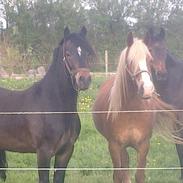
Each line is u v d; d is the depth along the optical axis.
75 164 6.79
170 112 5.82
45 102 5.21
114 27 31.30
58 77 5.19
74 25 30.09
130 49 5.05
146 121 5.20
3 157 5.92
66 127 5.16
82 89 4.96
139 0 33.09
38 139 5.16
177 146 6.32
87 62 4.99
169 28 31.70
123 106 5.21
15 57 17.06
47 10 29.66
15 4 30.28
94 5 32.81
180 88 6.24
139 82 4.80
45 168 5.14
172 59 6.38
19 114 5.26
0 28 29.50
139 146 5.29
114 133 5.30
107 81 6.43
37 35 28.59
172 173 6.60
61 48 5.17
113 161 5.36
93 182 6.14
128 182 5.42
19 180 6.19
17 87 12.80
